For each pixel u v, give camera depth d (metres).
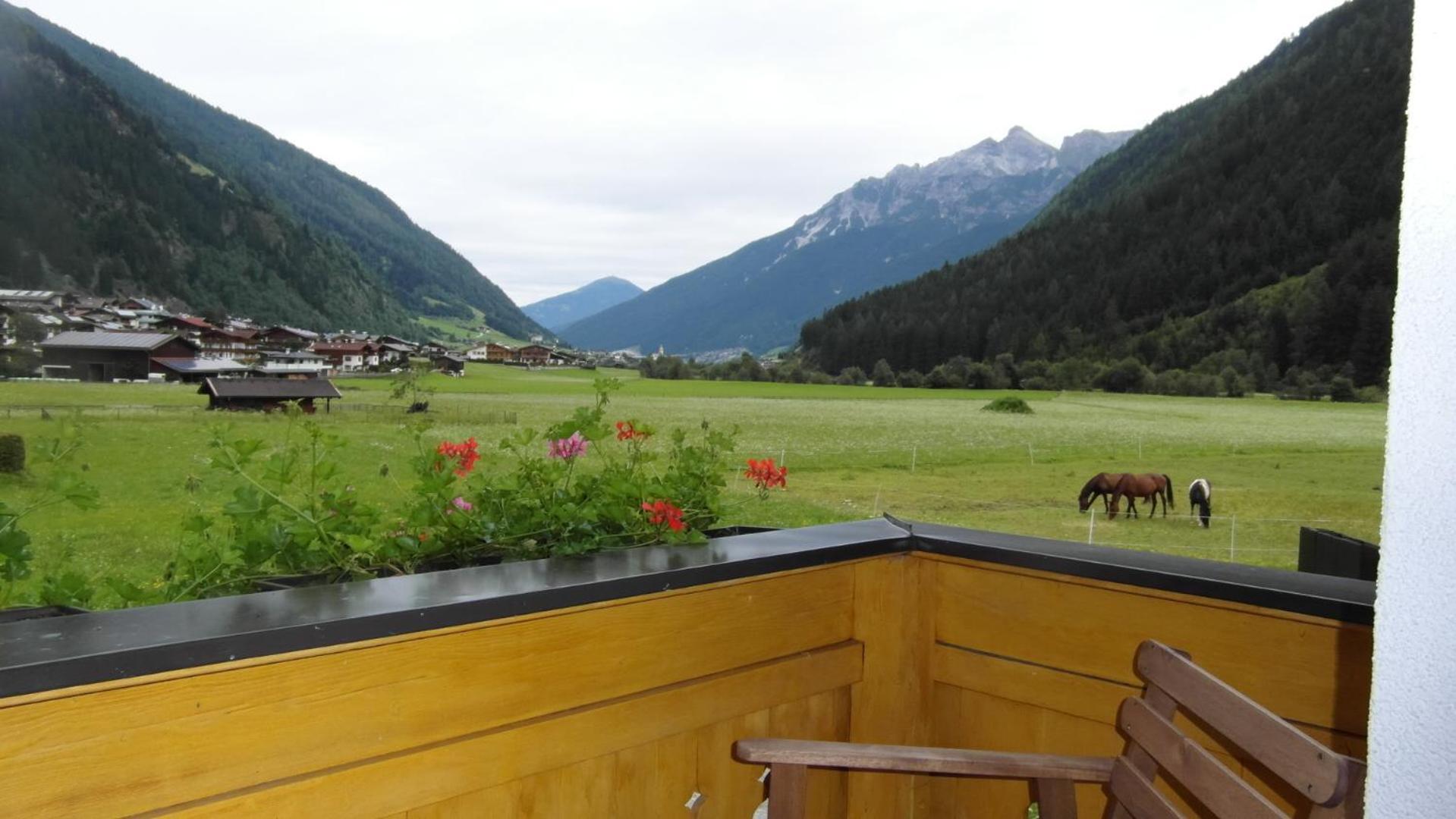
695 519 1.96
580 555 1.65
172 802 1.06
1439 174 0.63
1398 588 0.65
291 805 1.15
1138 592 1.70
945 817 2.05
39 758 0.96
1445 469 0.62
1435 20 0.63
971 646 1.97
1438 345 0.62
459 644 1.31
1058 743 1.85
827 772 1.92
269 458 1.53
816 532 1.96
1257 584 1.57
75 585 1.36
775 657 1.76
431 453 1.71
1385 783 0.65
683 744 1.63
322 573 1.56
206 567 1.46
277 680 1.14
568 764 1.43
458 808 1.34
